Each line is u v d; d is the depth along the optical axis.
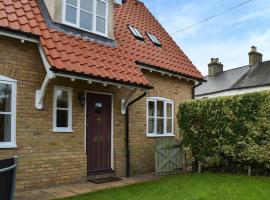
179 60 15.23
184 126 12.66
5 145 8.47
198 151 12.31
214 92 32.91
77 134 10.23
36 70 9.25
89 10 11.19
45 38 9.13
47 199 8.05
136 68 11.34
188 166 13.38
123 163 11.71
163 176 11.67
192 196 8.13
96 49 10.70
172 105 14.38
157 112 13.66
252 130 10.80
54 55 8.80
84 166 10.23
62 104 9.98
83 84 10.52
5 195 3.79
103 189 9.14
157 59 13.60
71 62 9.09
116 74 10.16
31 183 8.94
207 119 11.95
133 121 12.38
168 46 15.75
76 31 10.63
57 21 10.12
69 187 9.41
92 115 10.88
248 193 8.34
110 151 11.42
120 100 11.82
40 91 9.16
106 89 11.27
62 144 9.77
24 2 9.66
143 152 12.67
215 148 11.73
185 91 15.19
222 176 10.92
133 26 14.80
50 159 9.41
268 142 10.50
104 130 11.24
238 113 11.18
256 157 10.71
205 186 9.30
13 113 8.70
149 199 7.89
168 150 12.38
